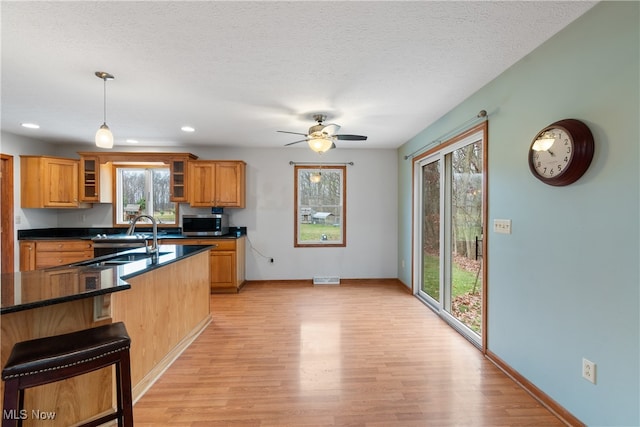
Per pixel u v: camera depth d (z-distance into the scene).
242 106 3.09
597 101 1.58
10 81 2.49
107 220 5.03
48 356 1.24
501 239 2.37
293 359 2.51
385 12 1.62
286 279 5.15
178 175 4.80
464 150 3.08
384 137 4.43
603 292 1.55
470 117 2.82
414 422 1.77
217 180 4.79
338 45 1.96
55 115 3.40
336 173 5.23
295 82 2.52
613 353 1.50
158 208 5.15
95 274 1.84
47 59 2.12
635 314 1.40
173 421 1.79
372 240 5.22
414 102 2.99
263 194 5.13
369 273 5.21
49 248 4.32
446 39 1.89
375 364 2.42
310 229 5.24
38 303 1.31
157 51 2.02
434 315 3.54
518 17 1.67
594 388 1.60
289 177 5.14
